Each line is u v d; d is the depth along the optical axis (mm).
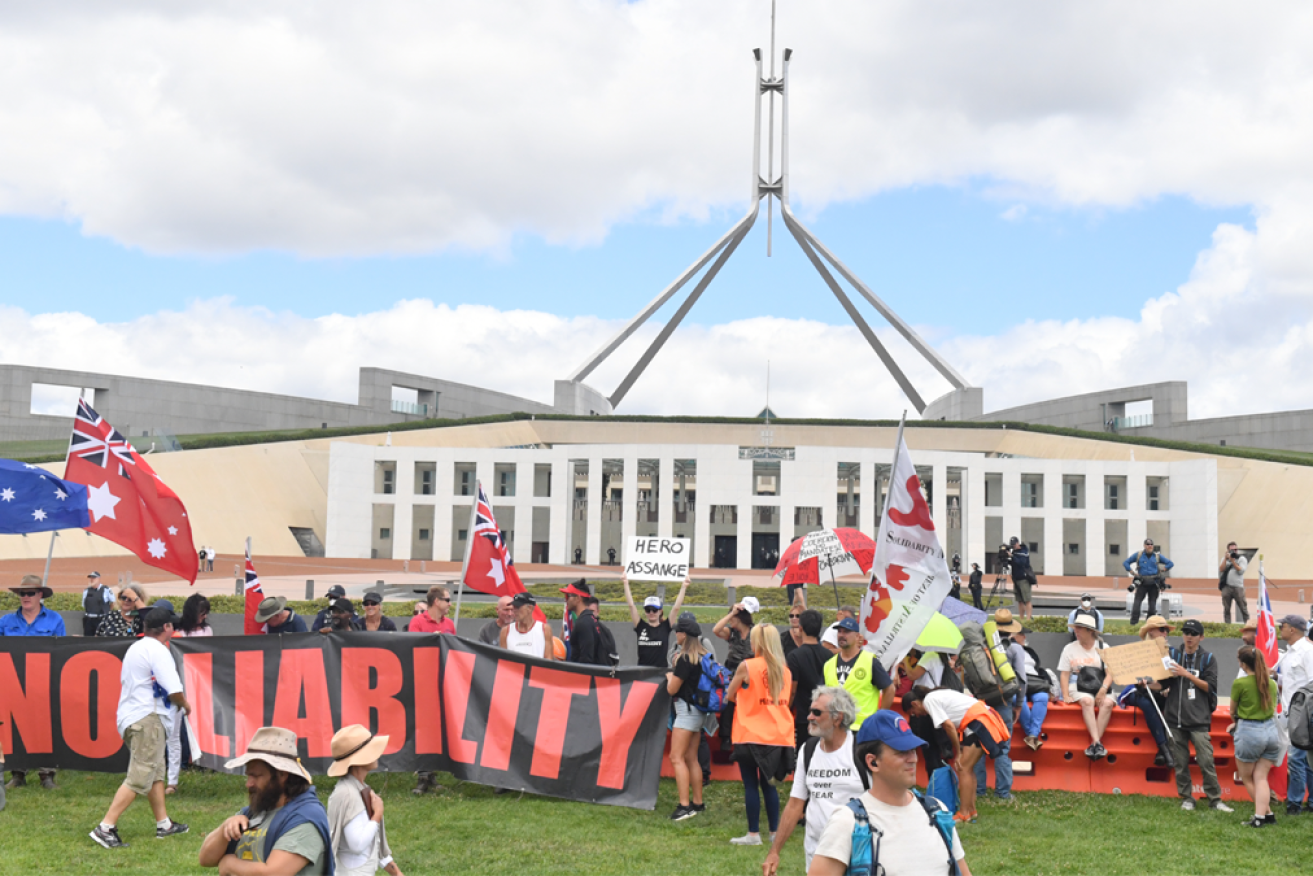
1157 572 24688
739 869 8109
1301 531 56781
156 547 12359
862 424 70312
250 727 10344
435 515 60938
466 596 35719
